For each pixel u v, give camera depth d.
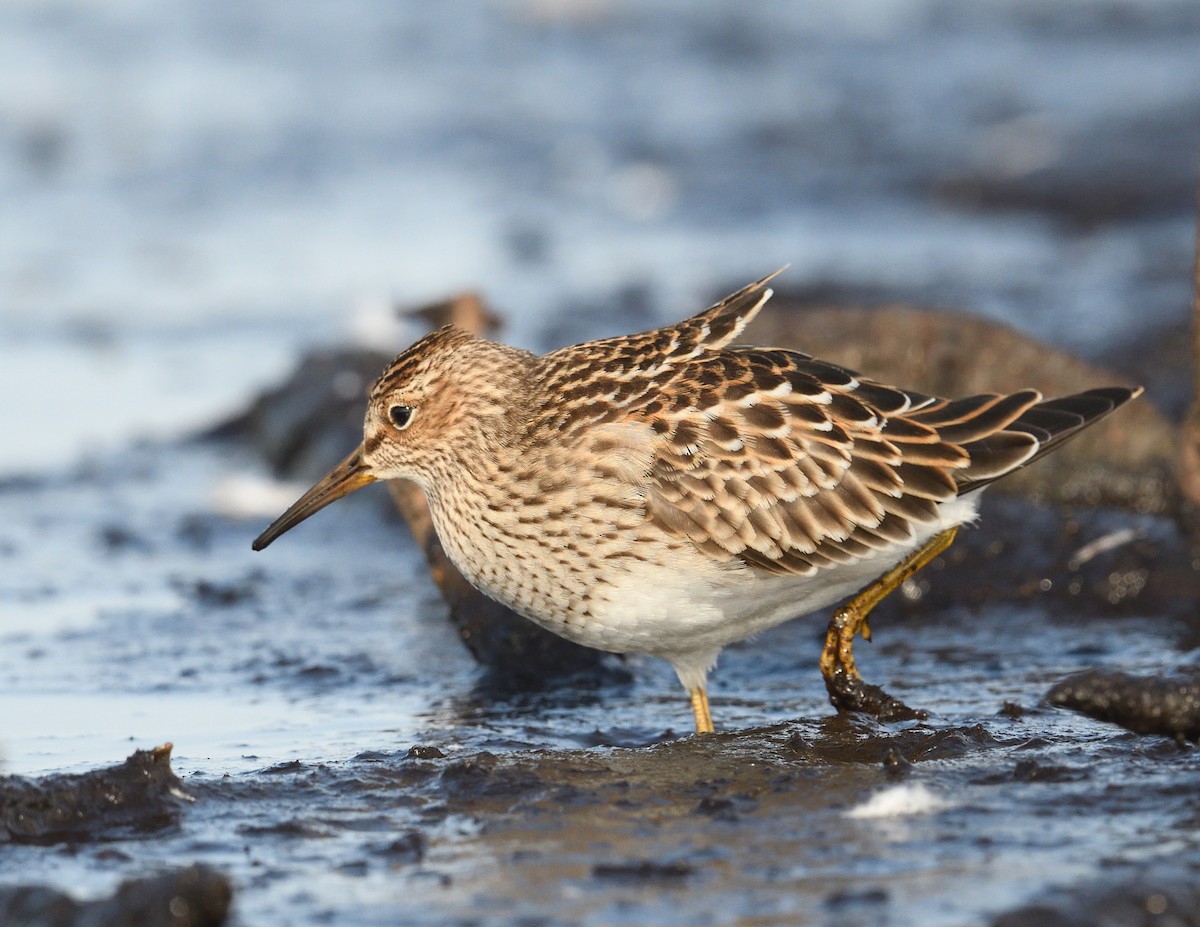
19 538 16.66
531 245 28.05
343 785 9.52
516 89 37.62
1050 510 14.59
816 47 41.16
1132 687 9.95
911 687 11.63
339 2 42.53
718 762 9.79
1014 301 23.39
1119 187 29.33
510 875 8.09
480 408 10.80
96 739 10.83
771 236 28.77
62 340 23.97
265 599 14.62
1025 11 43.31
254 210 29.88
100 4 41.16
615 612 10.56
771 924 7.41
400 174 32.22
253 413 20.09
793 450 10.33
